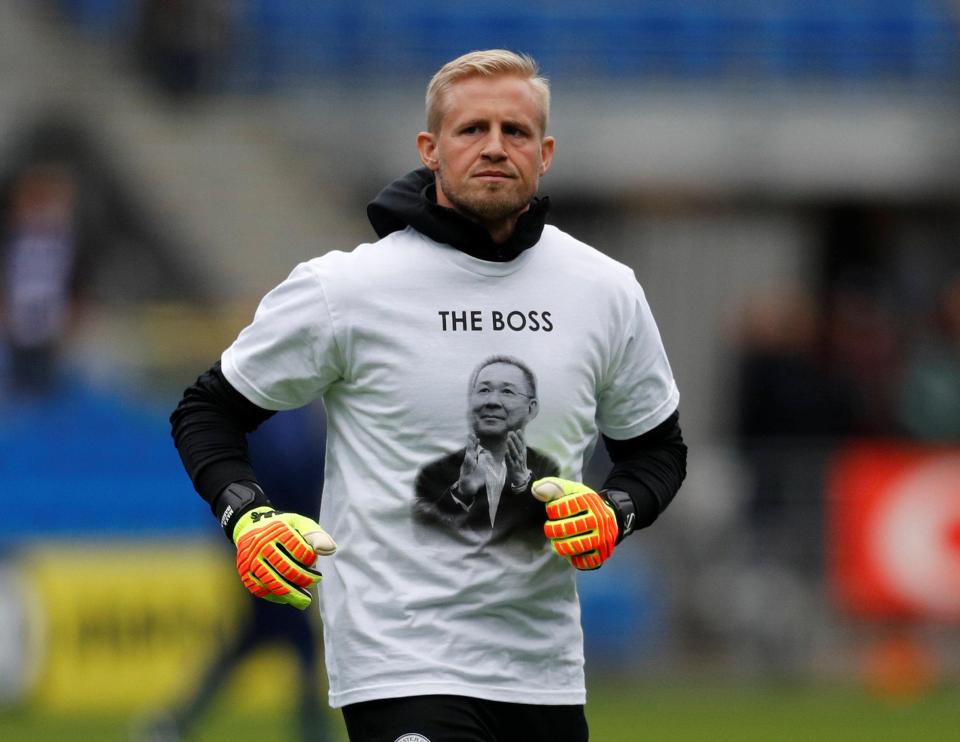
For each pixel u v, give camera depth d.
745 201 65.00
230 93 61.59
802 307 64.50
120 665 38.38
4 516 40.69
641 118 63.78
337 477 14.71
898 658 45.34
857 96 65.06
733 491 46.78
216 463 14.62
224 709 37.78
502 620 14.37
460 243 14.42
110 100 59.47
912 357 53.34
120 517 41.59
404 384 14.27
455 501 14.28
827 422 48.88
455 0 66.56
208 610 39.22
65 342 49.03
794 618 46.41
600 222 64.69
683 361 65.06
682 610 46.25
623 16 67.06
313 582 13.70
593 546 13.91
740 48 66.88
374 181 61.84
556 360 14.53
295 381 14.57
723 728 34.97
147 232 57.88
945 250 66.00
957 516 46.47
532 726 14.46
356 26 65.62
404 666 14.12
